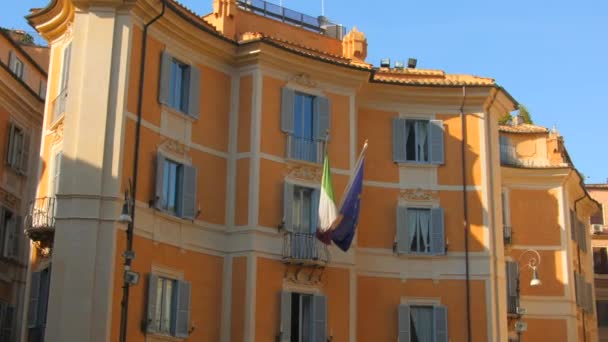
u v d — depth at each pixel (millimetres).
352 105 32406
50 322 24094
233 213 29406
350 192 29406
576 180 44219
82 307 24094
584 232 48906
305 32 35062
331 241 29359
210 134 29562
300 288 29422
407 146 34125
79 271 24375
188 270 27750
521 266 41656
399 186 33438
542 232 42156
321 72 31688
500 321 32219
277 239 29375
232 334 28234
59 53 29281
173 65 28828
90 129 25625
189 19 28375
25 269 36375
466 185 33562
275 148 30172
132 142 26234
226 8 32344
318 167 30984
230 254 29031
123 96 26062
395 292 32344
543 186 42812
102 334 24031
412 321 32375
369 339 31672
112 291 24516
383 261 32562
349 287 30469
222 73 30516
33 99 37000
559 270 41781
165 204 27531
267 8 35781
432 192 33438
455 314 32219
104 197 25094
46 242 26312
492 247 32875
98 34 26469
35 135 38125
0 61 34000
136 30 27062
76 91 26094
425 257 32750
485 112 34406
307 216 30594
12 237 35469
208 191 29062
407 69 36875
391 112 34250
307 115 31516
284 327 28609
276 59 30656
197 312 27828
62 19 28609
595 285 57250
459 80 35844
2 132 35031
